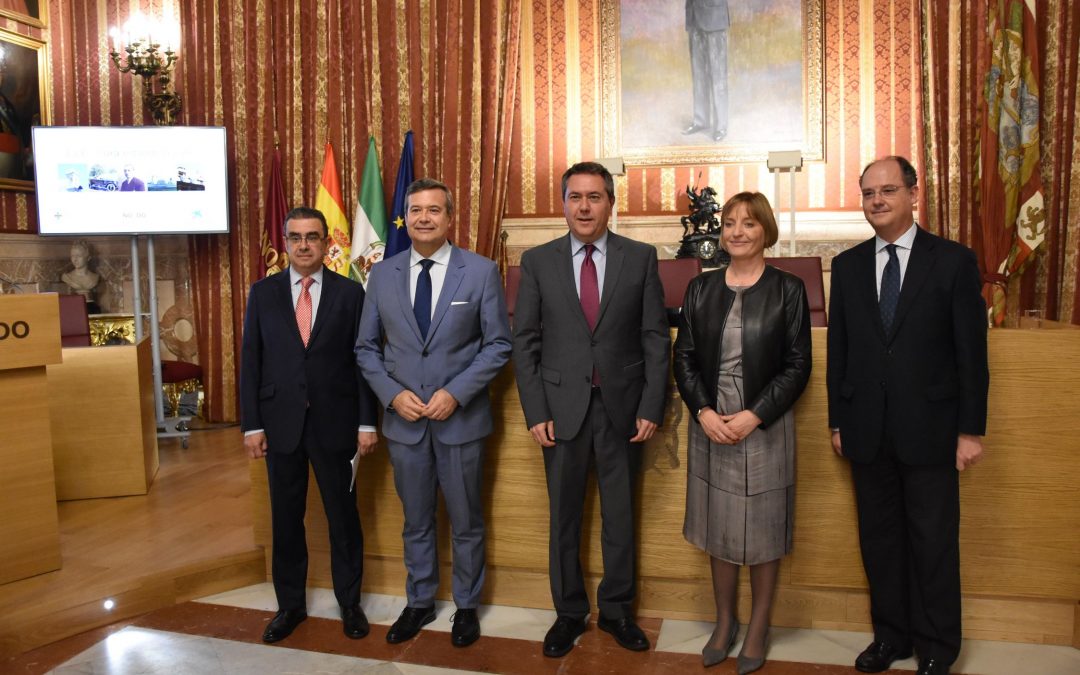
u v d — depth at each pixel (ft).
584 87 19.49
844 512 9.11
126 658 8.77
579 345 8.41
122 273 20.39
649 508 9.53
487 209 18.90
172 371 18.34
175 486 13.99
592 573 9.70
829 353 8.43
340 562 9.32
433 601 9.46
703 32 18.95
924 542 7.89
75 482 13.21
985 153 15.69
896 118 18.24
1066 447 8.70
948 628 7.93
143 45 19.72
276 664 8.60
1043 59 15.71
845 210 18.53
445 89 18.84
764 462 8.06
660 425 8.61
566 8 19.48
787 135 18.80
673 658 8.61
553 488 8.64
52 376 13.04
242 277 19.97
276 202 19.12
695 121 19.13
